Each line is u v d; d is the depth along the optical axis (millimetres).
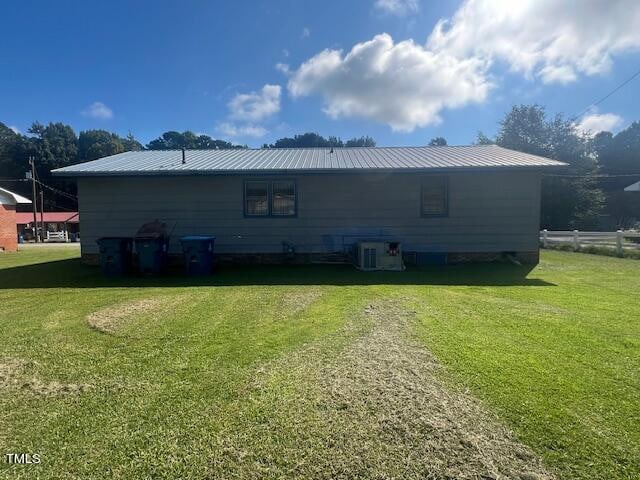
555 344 3949
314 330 4465
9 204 16625
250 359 3592
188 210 10781
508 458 2168
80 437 2402
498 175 10578
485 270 9406
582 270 9312
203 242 9023
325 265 10500
